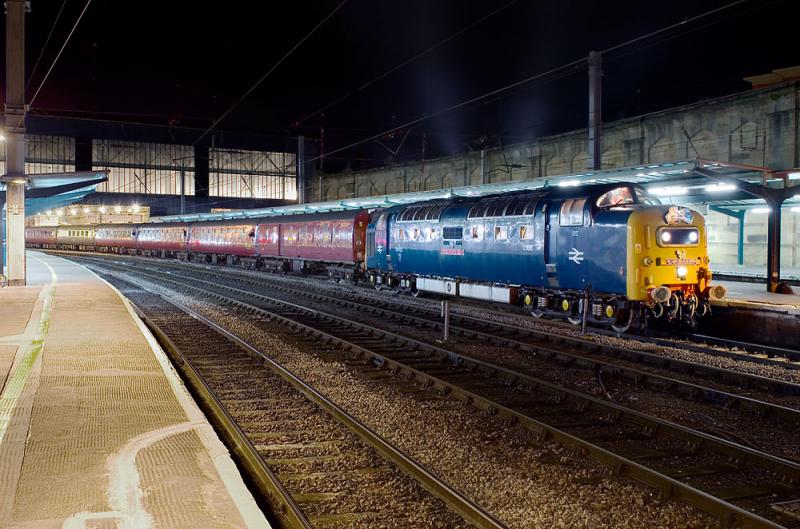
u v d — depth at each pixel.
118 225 64.38
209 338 15.66
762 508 6.32
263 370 12.05
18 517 4.55
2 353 10.72
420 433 8.33
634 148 33.34
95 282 25.09
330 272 33.19
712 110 29.70
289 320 17.67
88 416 7.14
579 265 16.55
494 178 42.53
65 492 5.03
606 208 16.02
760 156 27.98
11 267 22.31
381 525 5.71
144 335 12.54
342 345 14.41
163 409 7.45
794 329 14.88
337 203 33.19
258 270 41.69
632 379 11.57
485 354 13.85
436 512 5.96
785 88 26.78
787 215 30.73
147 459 5.79
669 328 17.70
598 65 20.56
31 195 25.14
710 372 11.80
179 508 4.76
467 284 21.20
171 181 64.50
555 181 19.69
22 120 21.08
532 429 8.34
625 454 7.77
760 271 27.95
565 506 6.11
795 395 10.56
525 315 19.64
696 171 17.25
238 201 67.44
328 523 5.74
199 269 42.59
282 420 8.88
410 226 24.41
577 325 17.33
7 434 6.46
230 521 4.55
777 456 7.76
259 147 67.44
